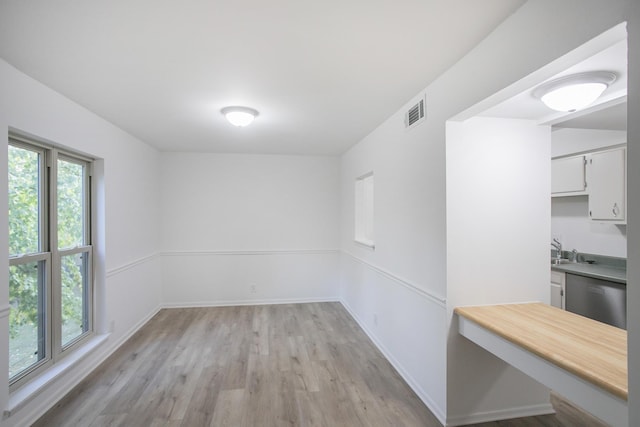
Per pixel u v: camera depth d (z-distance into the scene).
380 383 2.66
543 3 1.34
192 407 2.30
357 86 2.32
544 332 1.70
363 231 4.32
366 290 3.80
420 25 1.57
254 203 4.99
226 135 3.79
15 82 2.00
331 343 3.49
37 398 2.19
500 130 2.21
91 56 1.86
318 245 5.14
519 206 2.24
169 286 4.80
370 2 1.39
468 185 2.15
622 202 3.01
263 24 1.55
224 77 2.16
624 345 1.53
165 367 2.90
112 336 3.22
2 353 1.90
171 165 4.79
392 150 2.98
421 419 2.20
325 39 1.69
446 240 2.12
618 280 2.79
